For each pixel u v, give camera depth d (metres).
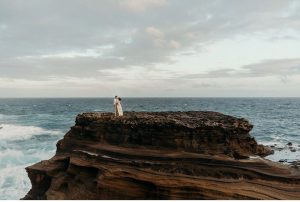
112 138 13.07
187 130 12.09
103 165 11.66
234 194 9.88
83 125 14.16
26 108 97.06
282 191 10.02
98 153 12.42
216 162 11.06
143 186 10.73
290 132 34.72
